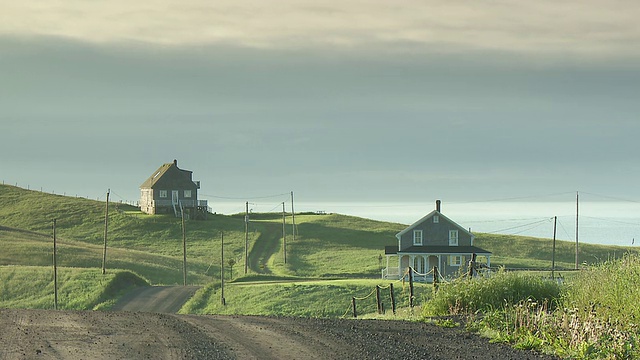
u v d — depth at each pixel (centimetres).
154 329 4216
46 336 3894
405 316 5309
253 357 3303
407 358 3262
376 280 18800
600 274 4806
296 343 3694
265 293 16338
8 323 4425
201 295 17262
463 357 3294
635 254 4947
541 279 5372
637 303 4112
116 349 3503
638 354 3344
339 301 15212
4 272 18675
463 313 4978
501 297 5116
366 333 4034
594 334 3556
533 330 3909
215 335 3984
